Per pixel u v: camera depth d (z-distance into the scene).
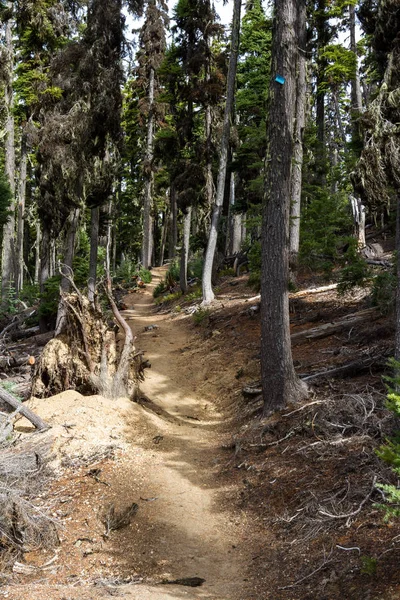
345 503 6.04
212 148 22.94
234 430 9.74
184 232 25.41
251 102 26.05
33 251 53.12
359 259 12.52
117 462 8.53
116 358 11.67
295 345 12.02
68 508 7.30
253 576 5.44
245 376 12.11
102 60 17.38
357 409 8.01
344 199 17.50
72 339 11.13
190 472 8.29
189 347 15.69
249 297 18.77
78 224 19.55
